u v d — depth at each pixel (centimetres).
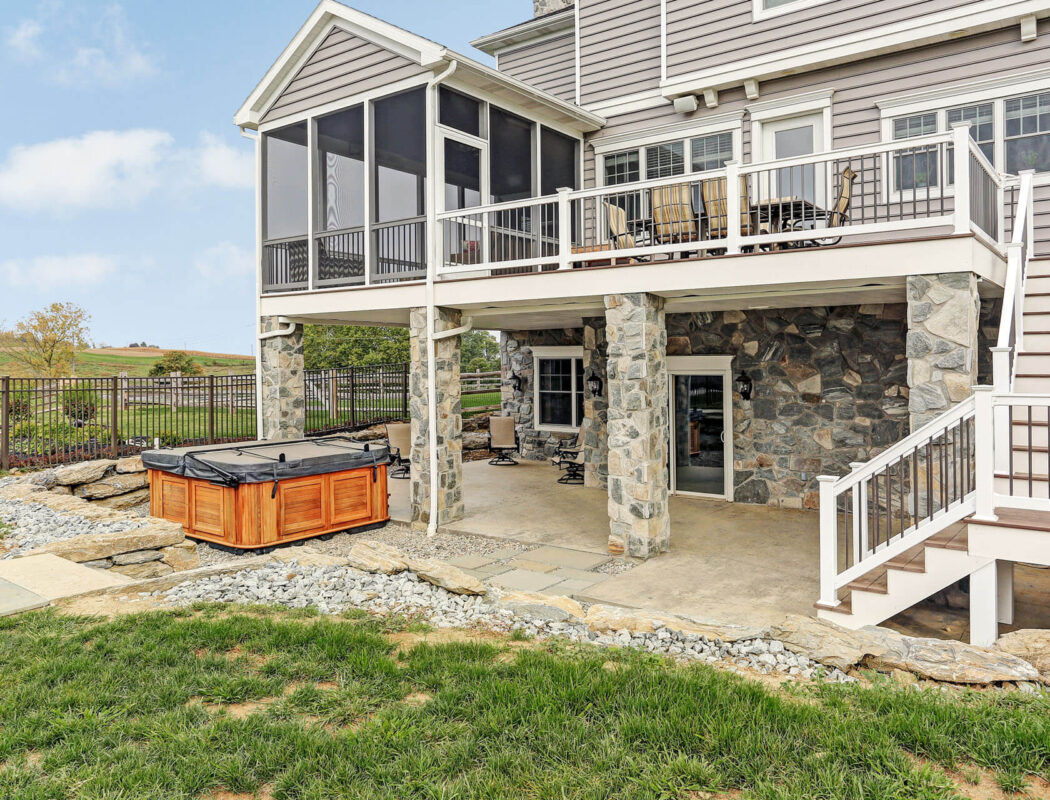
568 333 1443
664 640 466
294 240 1105
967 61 883
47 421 1336
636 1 1155
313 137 1061
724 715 327
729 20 1043
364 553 644
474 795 269
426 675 381
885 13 918
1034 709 335
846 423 967
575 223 1190
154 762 292
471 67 888
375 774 283
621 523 782
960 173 595
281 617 491
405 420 1616
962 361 599
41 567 594
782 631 445
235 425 1393
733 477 1062
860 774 280
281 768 290
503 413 1577
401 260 969
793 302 896
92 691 357
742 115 1052
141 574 689
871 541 784
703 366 1083
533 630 488
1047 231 845
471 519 977
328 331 3272
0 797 265
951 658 393
